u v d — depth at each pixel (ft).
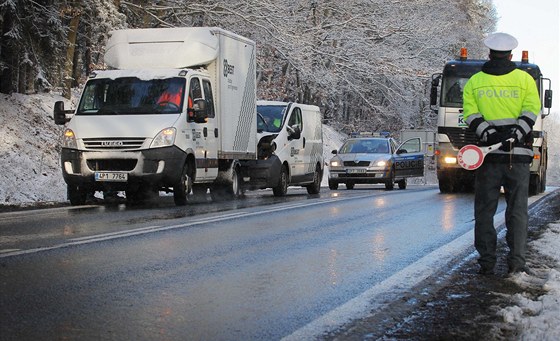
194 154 50.34
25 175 65.00
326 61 129.29
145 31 54.29
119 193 59.47
